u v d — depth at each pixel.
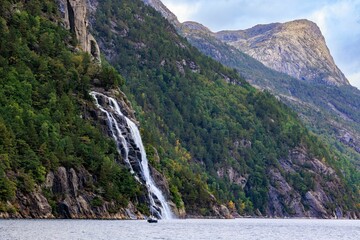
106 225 164.62
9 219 158.88
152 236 142.50
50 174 177.62
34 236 122.75
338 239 172.50
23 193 167.75
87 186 190.50
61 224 155.62
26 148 177.62
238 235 168.38
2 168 164.38
